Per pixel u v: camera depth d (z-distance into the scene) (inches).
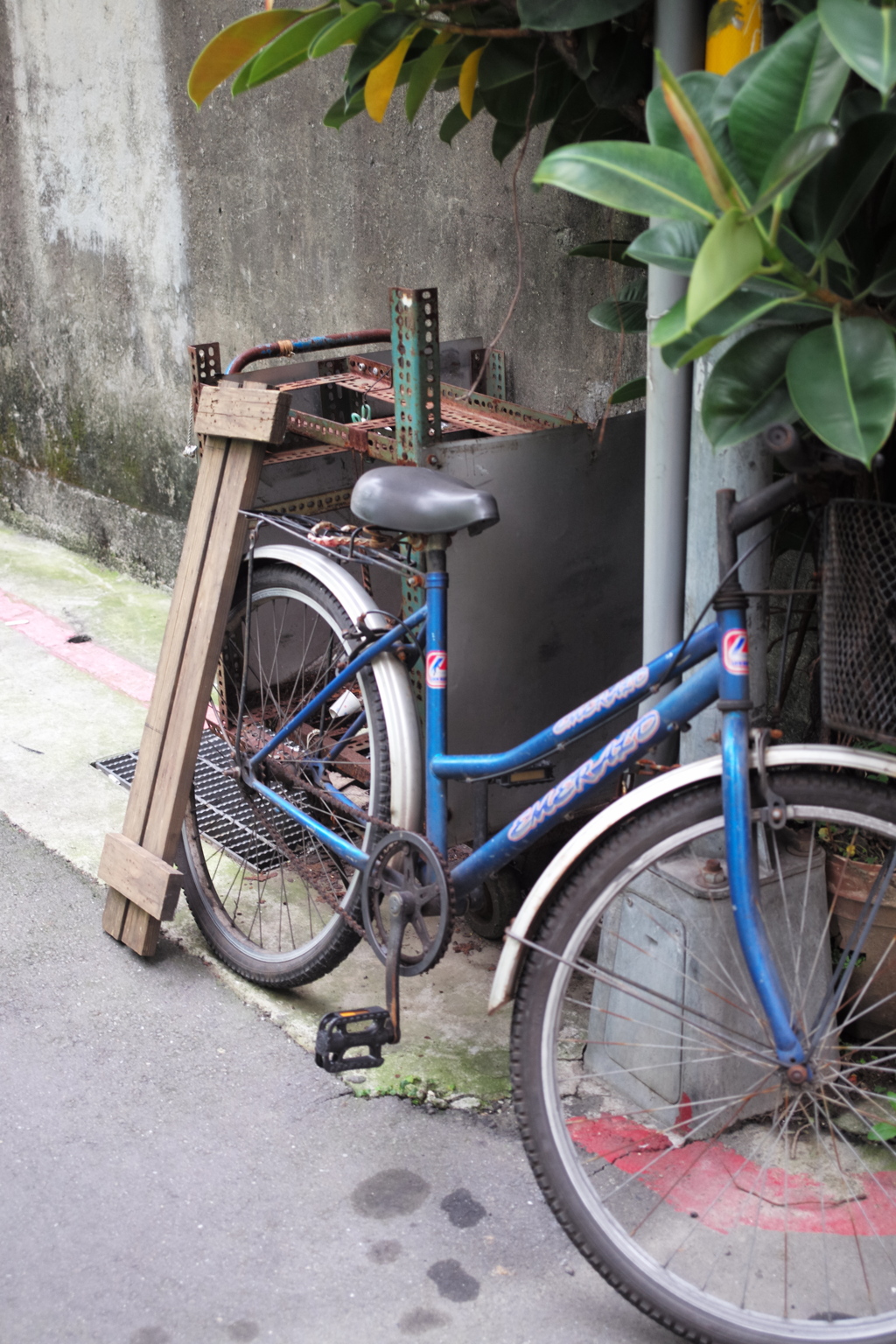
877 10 53.2
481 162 138.1
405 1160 94.3
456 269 146.3
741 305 65.6
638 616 118.2
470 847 113.7
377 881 98.0
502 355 140.9
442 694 95.2
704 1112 94.9
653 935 95.9
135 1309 81.4
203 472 116.0
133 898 117.7
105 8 194.2
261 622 123.7
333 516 126.3
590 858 79.1
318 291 171.2
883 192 73.3
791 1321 75.7
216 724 121.2
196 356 118.8
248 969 115.5
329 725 120.9
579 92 97.6
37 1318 80.7
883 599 66.6
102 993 114.6
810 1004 96.8
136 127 196.4
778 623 118.4
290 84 164.1
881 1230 88.4
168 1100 100.6
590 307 129.6
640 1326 80.7
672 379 93.4
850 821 75.2
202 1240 86.9
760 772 74.4
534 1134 79.0
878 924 95.5
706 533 93.7
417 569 103.2
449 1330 80.0
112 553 234.1
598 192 59.6
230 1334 79.5
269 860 136.2
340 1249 86.3
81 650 195.0
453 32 87.5
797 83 57.1
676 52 86.2
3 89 226.1
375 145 152.9
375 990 116.0
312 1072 104.0
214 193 185.0
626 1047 99.9
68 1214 89.0
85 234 216.2
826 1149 95.2
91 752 161.9
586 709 84.8
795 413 67.2
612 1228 77.9
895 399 59.1
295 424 117.2
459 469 102.5
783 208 59.4
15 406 251.3
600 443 109.7
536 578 110.0
